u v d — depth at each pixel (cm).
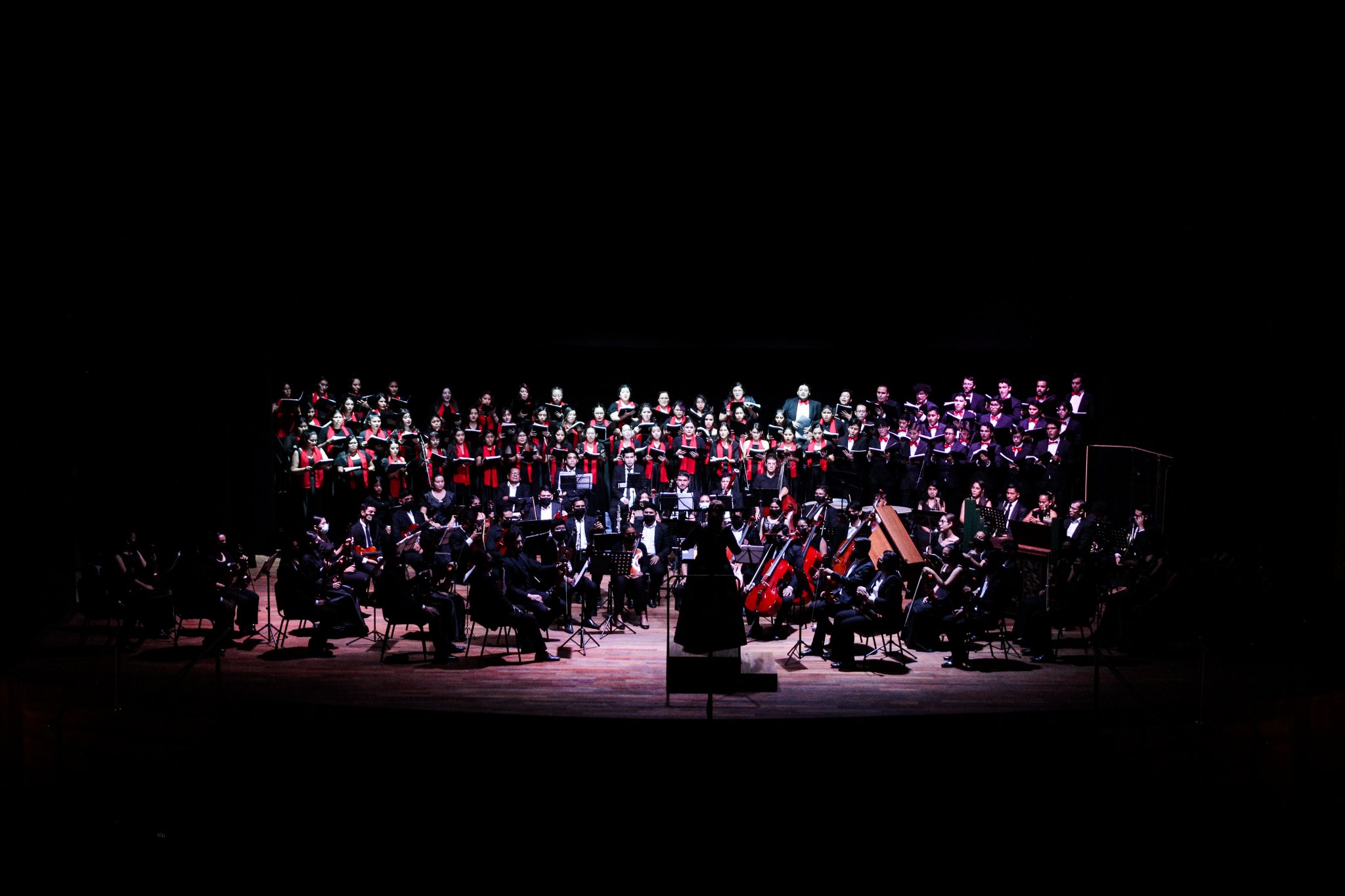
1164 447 1319
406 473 1521
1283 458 1220
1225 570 1047
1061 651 1055
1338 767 908
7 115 1053
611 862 798
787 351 1772
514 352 1755
